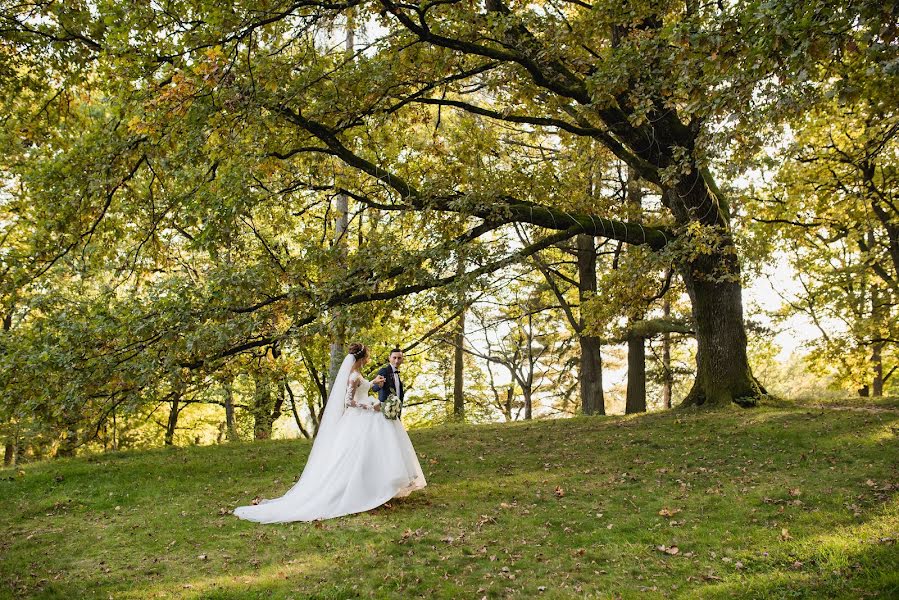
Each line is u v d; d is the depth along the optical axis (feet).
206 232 32.30
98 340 31.22
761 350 80.94
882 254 65.51
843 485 26.22
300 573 19.70
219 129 31.96
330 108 36.42
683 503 25.62
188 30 31.04
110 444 75.46
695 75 21.71
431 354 94.02
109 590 18.99
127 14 31.14
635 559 20.04
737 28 19.24
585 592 17.69
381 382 26.89
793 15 17.16
